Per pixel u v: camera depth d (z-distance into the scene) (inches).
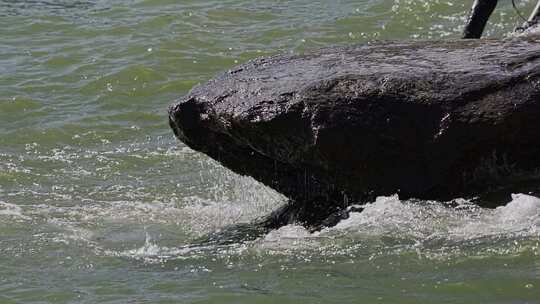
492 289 634.2
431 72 740.7
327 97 733.3
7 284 707.4
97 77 1243.8
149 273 714.8
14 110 1157.1
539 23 933.2
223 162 808.3
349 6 1489.9
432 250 690.2
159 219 855.1
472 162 725.3
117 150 1045.8
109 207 889.5
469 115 716.7
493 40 799.1
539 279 640.4
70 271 731.4
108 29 1435.8
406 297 633.6
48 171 989.8
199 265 720.3
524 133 716.0
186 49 1339.8
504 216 714.8
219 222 840.9
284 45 1352.1
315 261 699.4
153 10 1518.2
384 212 732.0
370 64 766.5
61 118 1132.5
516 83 724.0
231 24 1445.6
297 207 802.2
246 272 695.1
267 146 753.6
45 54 1342.3
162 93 1208.2
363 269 677.3
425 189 729.6
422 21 1417.3
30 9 1542.8
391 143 722.2
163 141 1066.7
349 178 740.7
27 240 800.9
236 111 751.7
